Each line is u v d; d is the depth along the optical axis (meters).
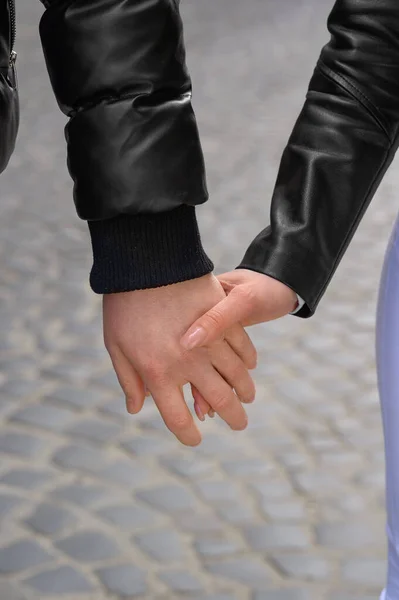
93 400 5.31
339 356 5.79
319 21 17.88
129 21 2.06
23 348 5.91
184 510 4.39
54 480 4.61
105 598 3.87
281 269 2.21
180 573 3.99
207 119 11.44
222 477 4.62
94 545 4.17
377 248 7.47
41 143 10.31
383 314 2.23
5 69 2.35
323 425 5.05
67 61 2.10
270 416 5.14
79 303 6.54
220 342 2.19
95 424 5.08
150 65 2.09
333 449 4.84
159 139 2.10
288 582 3.94
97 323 6.25
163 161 2.10
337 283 6.83
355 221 2.29
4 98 2.31
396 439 2.23
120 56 2.08
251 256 2.25
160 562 4.06
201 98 12.41
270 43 15.95
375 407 5.22
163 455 4.80
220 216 8.28
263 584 3.92
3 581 3.97
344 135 2.25
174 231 2.14
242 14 18.53
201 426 5.03
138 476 4.64
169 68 2.11
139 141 2.09
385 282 2.22
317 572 3.99
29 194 8.74
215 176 9.38
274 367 5.67
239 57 14.88
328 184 2.25
